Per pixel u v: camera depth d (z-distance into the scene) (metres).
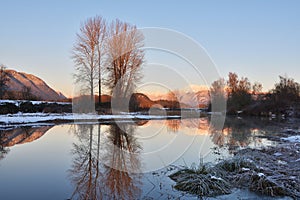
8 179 4.39
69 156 6.14
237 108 25.53
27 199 3.52
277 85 26.50
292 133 11.10
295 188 3.88
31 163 5.48
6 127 12.07
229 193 3.78
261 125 15.12
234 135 10.25
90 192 3.80
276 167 4.90
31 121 13.60
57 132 10.52
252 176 4.11
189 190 3.85
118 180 4.33
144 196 3.64
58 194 3.71
